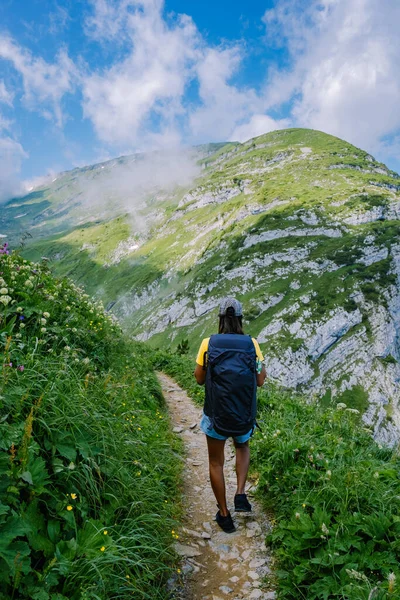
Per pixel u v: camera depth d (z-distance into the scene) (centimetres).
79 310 916
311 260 19438
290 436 661
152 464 550
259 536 469
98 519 361
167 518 465
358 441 760
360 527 378
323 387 14275
